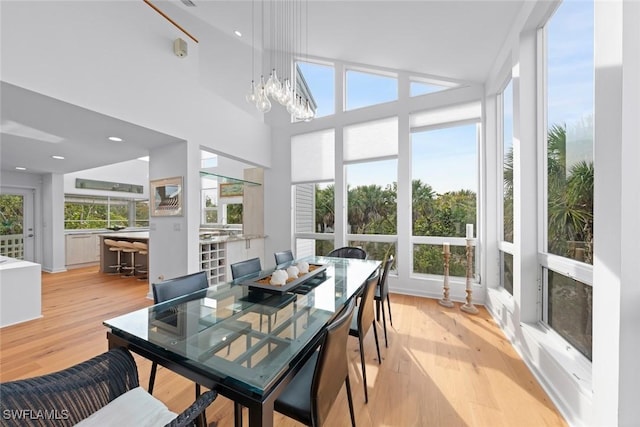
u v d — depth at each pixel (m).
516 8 2.22
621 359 1.16
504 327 2.59
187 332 1.27
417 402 1.65
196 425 0.99
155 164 3.62
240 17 3.98
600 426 1.26
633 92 1.14
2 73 1.84
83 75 2.29
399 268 3.89
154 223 3.64
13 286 2.79
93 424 0.87
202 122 3.54
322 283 2.06
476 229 3.49
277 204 4.96
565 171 1.86
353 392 1.74
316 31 3.70
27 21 1.96
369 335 2.53
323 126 4.50
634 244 1.15
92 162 4.43
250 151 4.45
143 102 2.79
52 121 2.59
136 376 1.13
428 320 2.89
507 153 2.93
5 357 2.14
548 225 2.08
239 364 1.02
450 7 2.45
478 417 1.53
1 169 4.98
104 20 2.45
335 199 4.36
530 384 1.81
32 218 5.48
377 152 4.07
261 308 1.56
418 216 3.86
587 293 1.60
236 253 4.42
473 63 3.10
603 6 1.23
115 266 5.42
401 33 3.08
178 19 4.10
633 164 1.15
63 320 2.89
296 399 1.09
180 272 3.40
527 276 2.18
